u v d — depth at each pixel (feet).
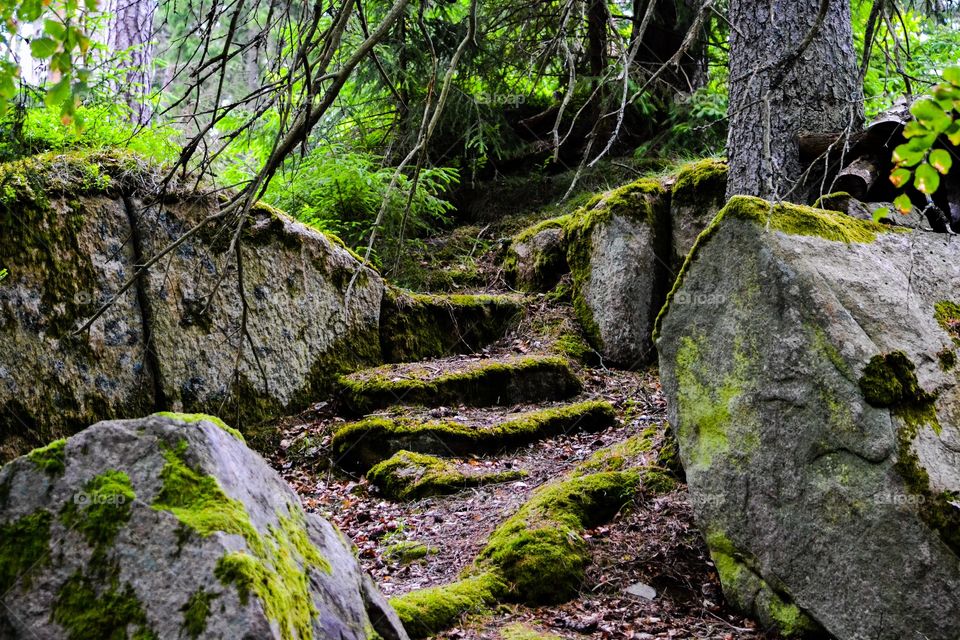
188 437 7.39
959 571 9.78
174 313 19.72
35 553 6.93
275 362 21.34
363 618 8.09
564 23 10.46
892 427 10.36
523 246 28.22
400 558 14.53
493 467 18.40
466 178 33.83
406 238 28.19
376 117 31.27
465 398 21.68
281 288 21.75
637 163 30.48
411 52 26.86
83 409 18.13
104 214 19.06
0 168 18.17
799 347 11.20
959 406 11.03
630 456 16.57
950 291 12.39
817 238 11.85
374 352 23.63
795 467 11.22
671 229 24.09
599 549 13.78
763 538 11.60
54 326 17.98
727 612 12.16
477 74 28.32
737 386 11.99
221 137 8.41
